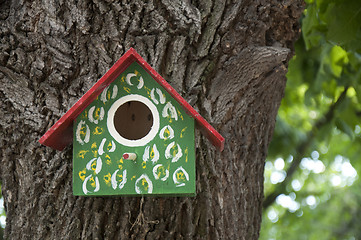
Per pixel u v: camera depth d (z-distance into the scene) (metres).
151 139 2.21
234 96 2.49
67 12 2.40
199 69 2.42
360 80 4.12
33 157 2.39
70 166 2.35
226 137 2.46
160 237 2.30
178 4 2.41
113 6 2.38
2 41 2.42
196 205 2.36
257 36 2.54
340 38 3.18
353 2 3.13
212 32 2.44
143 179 2.19
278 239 9.83
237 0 2.49
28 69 2.40
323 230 9.88
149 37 2.38
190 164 2.16
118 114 2.27
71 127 2.30
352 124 4.64
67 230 2.32
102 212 2.31
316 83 4.32
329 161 7.04
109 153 2.23
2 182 2.49
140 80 2.25
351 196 10.34
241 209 2.55
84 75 2.38
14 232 2.41
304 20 3.47
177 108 2.20
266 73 2.57
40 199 2.37
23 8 2.41
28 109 2.40
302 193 8.34
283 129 4.82
